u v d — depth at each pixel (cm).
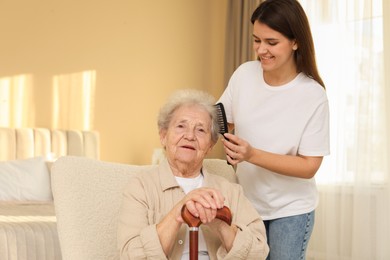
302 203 233
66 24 554
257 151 214
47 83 541
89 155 544
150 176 195
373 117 522
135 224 181
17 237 314
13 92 521
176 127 197
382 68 520
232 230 183
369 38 526
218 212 162
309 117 228
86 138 544
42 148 517
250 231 186
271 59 219
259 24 216
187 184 201
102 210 188
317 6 564
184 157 195
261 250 185
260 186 236
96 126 573
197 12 653
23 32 527
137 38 605
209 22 662
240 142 209
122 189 196
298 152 232
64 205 181
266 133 234
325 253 548
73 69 558
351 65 541
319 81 231
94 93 572
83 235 181
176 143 197
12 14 521
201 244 192
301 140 229
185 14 644
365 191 523
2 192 448
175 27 635
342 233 538
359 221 524
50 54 544
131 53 600
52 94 545
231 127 256
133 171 202
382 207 514
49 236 327
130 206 186
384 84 516
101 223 187
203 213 159
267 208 236
